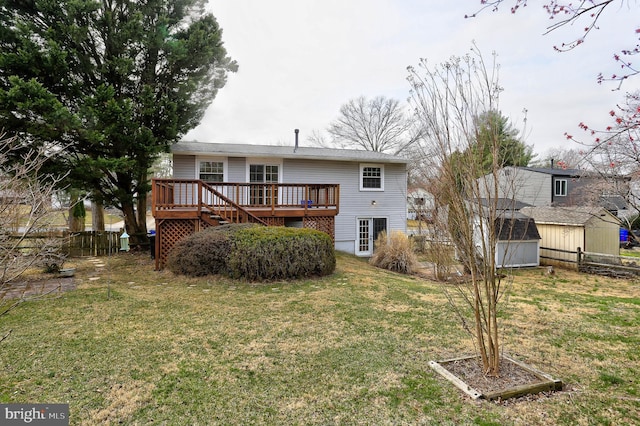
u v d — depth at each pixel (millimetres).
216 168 11992
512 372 3309
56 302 5859
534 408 2717
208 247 7984
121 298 6168
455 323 4945
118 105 9344
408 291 7059
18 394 2943
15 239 3779
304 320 5012
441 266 8211
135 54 10531
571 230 12367
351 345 4078
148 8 10539
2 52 8609
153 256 10859
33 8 9281
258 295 6496
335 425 2545
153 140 10242
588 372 3395
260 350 3924
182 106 11375
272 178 12797
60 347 3963
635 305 6301
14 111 8555
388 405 2791
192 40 10820
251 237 7859
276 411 2727
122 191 11453
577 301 6695
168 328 4633
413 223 20781
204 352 3861
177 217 9148
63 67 9070
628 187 5973
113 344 4066
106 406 2777
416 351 3902
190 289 6961
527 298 7000
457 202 3141
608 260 11719
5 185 3562
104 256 11602
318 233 8555
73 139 9766
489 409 2693
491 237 3135
